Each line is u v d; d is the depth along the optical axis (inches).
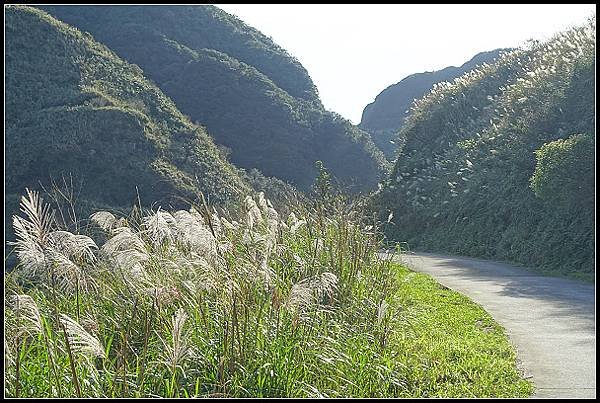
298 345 258.5
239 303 262.4
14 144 1144.8
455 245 986.1
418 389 272.1
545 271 700.7
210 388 244.4
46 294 263.6
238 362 248.2
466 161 1078.4
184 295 275.3
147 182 1119.0
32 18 1536.7
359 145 2160.4
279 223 394.9
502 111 1165.7
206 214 309.9
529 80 1089.4
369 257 408.5
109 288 278.4
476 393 268.7
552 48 1168.2
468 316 420.5
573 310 449.7
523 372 299.7
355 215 474.6
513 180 936.3
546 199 733.3
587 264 689.6
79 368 234.1
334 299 336.8
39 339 240.1
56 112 1250.6
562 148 713.6
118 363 237.6
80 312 263.1
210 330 261.6
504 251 851.4
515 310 450.0
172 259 291.7
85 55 1589.6
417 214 1170.6
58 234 247.3
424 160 1302.9
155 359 252.7
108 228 312.8
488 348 336.5
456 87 1416.1
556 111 937.5
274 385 246.8
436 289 533.0
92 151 1152.8
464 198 1045.8
